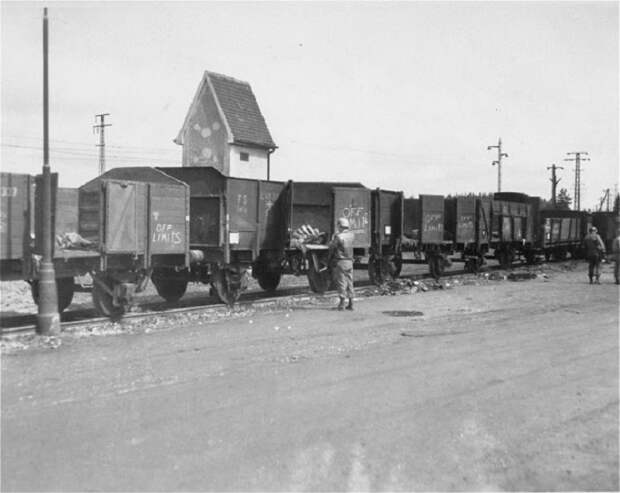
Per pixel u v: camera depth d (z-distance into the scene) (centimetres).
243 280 1552
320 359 915
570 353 973
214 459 523
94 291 1242
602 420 642
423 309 1515
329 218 2011
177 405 671
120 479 482
